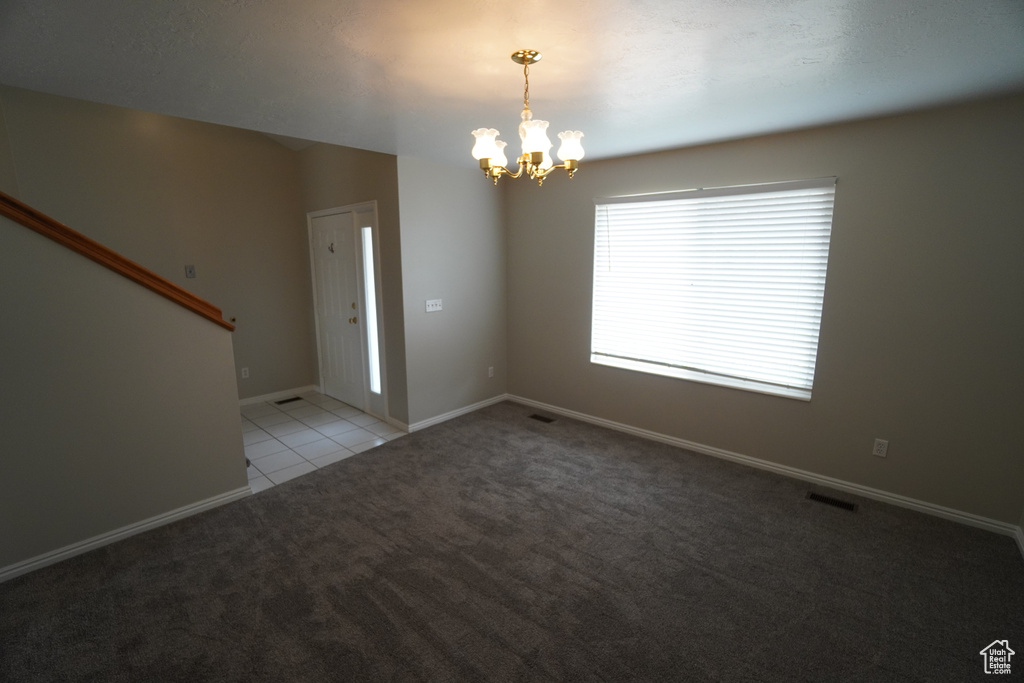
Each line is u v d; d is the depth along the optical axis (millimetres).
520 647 1878
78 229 3699
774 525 2699
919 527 2668
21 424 2246
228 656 1841
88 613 2057
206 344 2785
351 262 4484
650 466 3438
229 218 4551
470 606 2094
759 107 2457
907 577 2270
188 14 1483
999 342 2486
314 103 2389
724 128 2861
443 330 4238
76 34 1619
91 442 2441
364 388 4605
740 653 1855
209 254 4461
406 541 2561
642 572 2314
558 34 1638
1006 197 2383
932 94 2264
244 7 1440
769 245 3145
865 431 2941
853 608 2082
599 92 2229
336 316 4840
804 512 2826
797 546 2508
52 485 2348
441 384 4305
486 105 2424
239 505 2930
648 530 2656
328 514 2826
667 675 1759
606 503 2938
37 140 3453
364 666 1793
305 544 2539
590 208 3990
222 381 2867
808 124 2781
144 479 2627
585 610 2072
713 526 2693
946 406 2670
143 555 2443
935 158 2527
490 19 1526
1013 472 2531
